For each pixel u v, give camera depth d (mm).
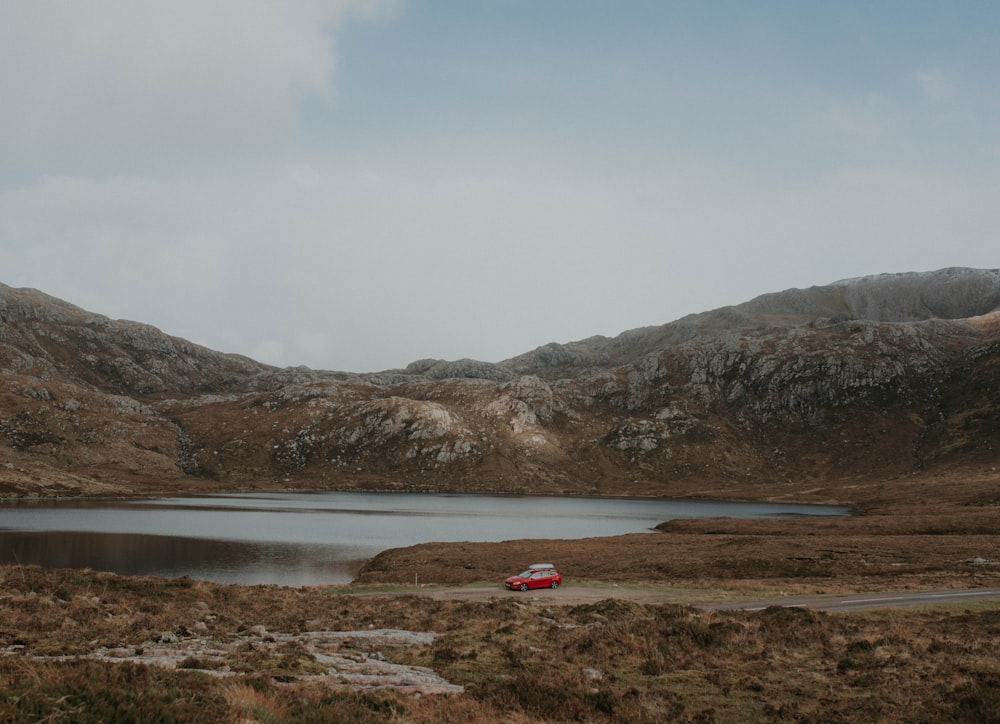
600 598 44969
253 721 12945
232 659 21531
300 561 82438
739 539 84000
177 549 91250
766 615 32844
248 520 138125
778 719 18016
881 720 17344
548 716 17359
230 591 41656
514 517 160625
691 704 19453
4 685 11602
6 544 91312
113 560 80188
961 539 77688
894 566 60938
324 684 17609
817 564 63531
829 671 22938
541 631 31375
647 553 74500
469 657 25125
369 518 150750
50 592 32188
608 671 23547
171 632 27469
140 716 11734
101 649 22781
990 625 28672
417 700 17406
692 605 40125
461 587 54719
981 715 16875
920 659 23500
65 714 10891
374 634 30234
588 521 149750
